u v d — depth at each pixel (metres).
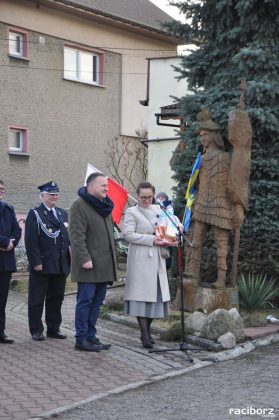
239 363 7.34
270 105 10.83
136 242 7.77
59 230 8.30
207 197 9.54
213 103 11.08
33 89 20.69
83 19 22.08
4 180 20.00
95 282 7.64
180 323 8.48
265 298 9.98
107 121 23.08
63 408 5.63
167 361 7.32
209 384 6.46
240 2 10.62
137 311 7.82
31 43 20.56
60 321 8.48
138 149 23.28
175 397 6.03
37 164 20.92
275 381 6.57
